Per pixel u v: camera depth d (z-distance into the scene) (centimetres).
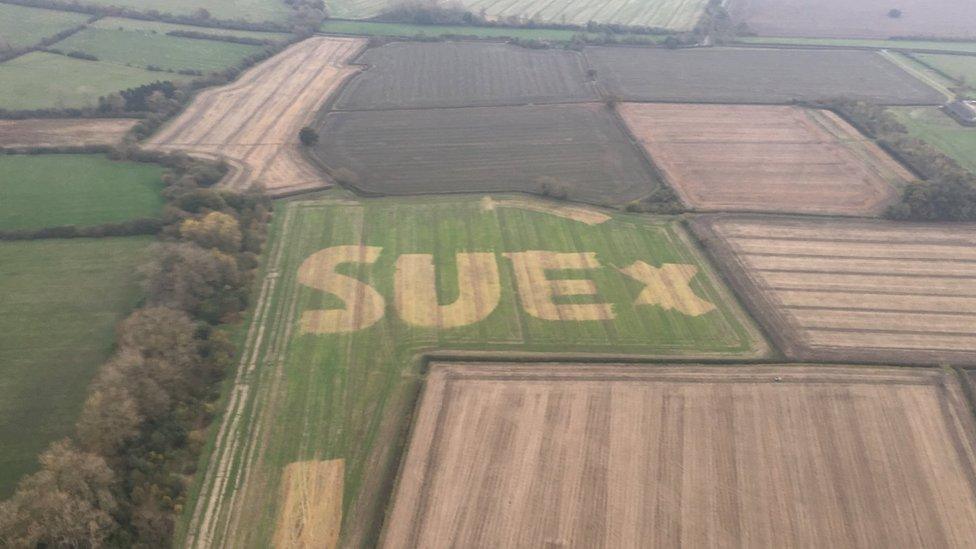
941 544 4672
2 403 5412
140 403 5103
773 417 5588
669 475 5088
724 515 4822
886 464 5209
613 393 5797
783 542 4659
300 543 4559
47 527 4081
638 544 4625
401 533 4638
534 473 5072
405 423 5450
